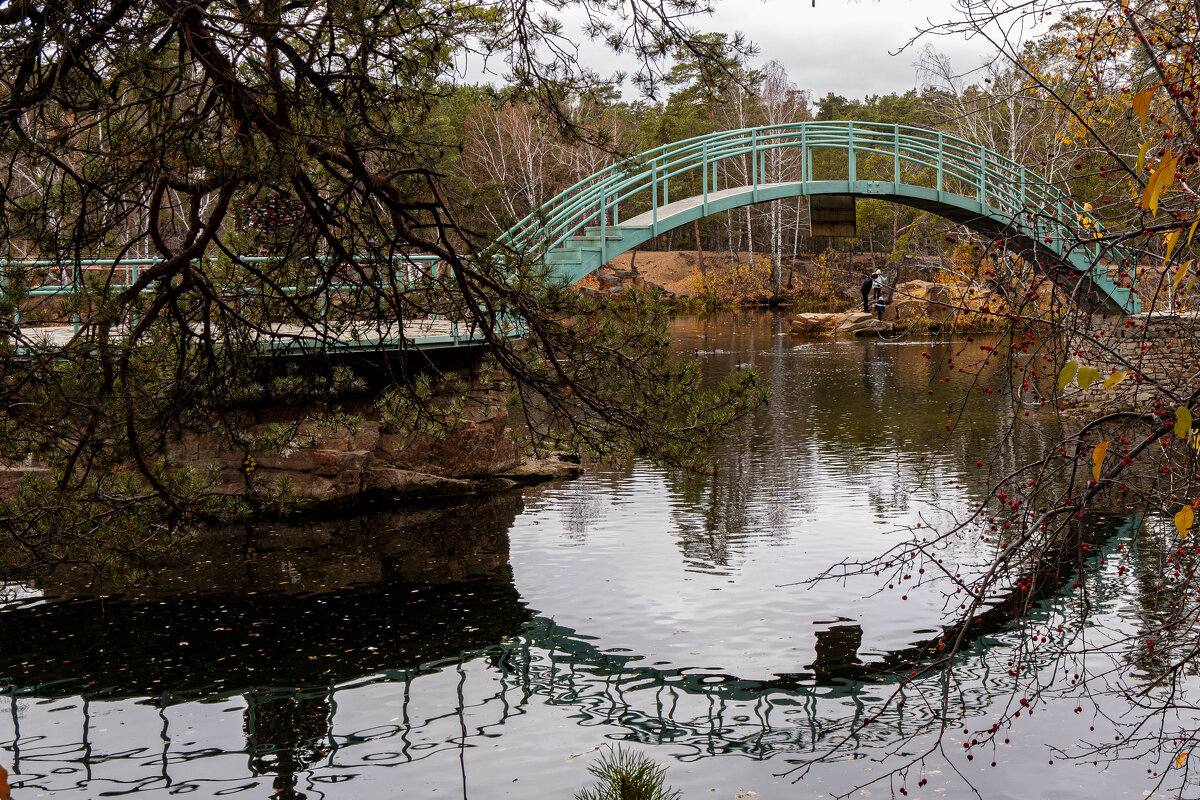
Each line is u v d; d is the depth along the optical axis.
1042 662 9.66
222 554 13.94
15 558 7.66
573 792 7.43
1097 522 14.01
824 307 62.69
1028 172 22.69
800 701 9.05
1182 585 5.83
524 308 7.33
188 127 5.71
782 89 64.62
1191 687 8.92
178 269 5.95
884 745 8.16
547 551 13.88
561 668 9.88
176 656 10.29
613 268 71.06
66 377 6.63
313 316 7.84
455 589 12.32
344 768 7.88
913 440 21.02
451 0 6.28
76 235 6.39
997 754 7.92
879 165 60.97
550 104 7.02
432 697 9.27
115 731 8.59
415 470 17.27
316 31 5.84
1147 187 2.61
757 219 78.31
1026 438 20.50
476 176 52.66
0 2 5.33
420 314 7.75
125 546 8.18
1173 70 5.23
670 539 14.31
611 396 8.33
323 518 15.92
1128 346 16.06
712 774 7.69
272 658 10.19
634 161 7.60
